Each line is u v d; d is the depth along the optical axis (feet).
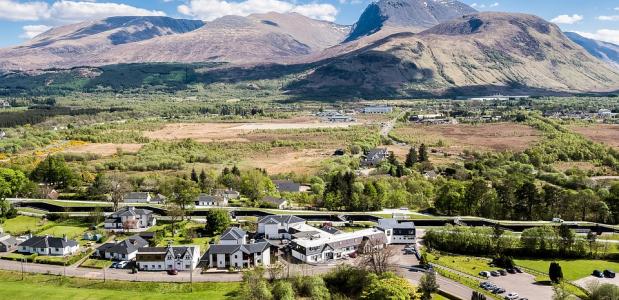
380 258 621.31
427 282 551.59
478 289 565.53
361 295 534.78
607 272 609.42
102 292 567.18
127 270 632.79
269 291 549.95
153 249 650.43
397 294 504.84
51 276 612.70
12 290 563.89
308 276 581.94
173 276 613.93
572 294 542.16
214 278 607.37
